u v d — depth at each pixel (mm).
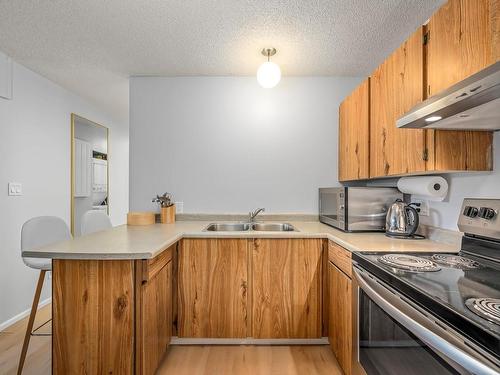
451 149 1302
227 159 2564
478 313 700
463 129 1286
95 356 1327
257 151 2559
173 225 2303
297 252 1940
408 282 941
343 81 2547
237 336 1948
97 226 2178
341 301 1621
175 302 1964
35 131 2582
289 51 2080
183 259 1938
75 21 1745
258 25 1765
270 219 2539
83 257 1274
